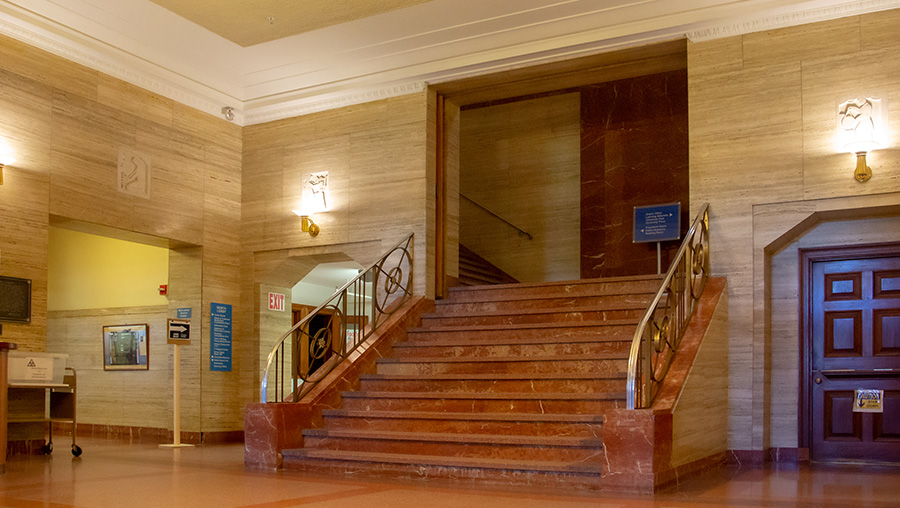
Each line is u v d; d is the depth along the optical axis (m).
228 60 10.39
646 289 8.70
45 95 8.83
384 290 10.09
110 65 9.56
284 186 11.05
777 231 8.06
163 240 10.34
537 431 6.82
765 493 5.72
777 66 8.21
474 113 13.52
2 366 6.61
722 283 8.05
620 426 5.81
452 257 10.41
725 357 7.95
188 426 10.49
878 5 7.80
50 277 13.05
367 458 6.80
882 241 8.09
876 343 8.14
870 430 8.05
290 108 11.05
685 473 6.49
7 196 8.34
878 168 7.66
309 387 8.03
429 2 8.95
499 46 9.55
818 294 8.41
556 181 12.78
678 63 9.33
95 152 9.37
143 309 11.84
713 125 8.43
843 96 7.88
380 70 10.30
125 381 11.80
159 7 8.98
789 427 8.24
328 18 9.32
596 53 9.12
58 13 8.76
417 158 10.08
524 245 12.88
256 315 11.10
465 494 5.60
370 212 10.32
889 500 5.44
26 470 7.04
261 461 7.25
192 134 10.68
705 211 8.15
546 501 5.27
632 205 11.33
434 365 8.34
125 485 6.07
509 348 8.29
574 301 9.02
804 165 7.98
